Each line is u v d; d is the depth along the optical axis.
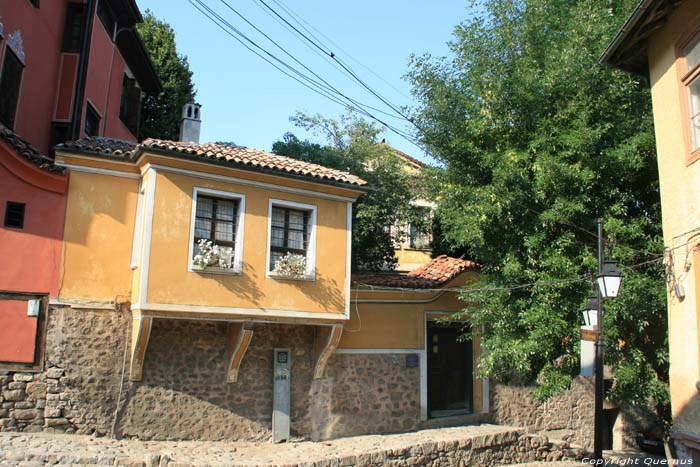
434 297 15.05
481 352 15.77
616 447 18.41
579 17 11.29
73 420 10.52
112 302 11.16
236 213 11.94
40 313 10.59
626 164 10.60
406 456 12.06
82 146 11.23
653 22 9.01
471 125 11.97
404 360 14.34
